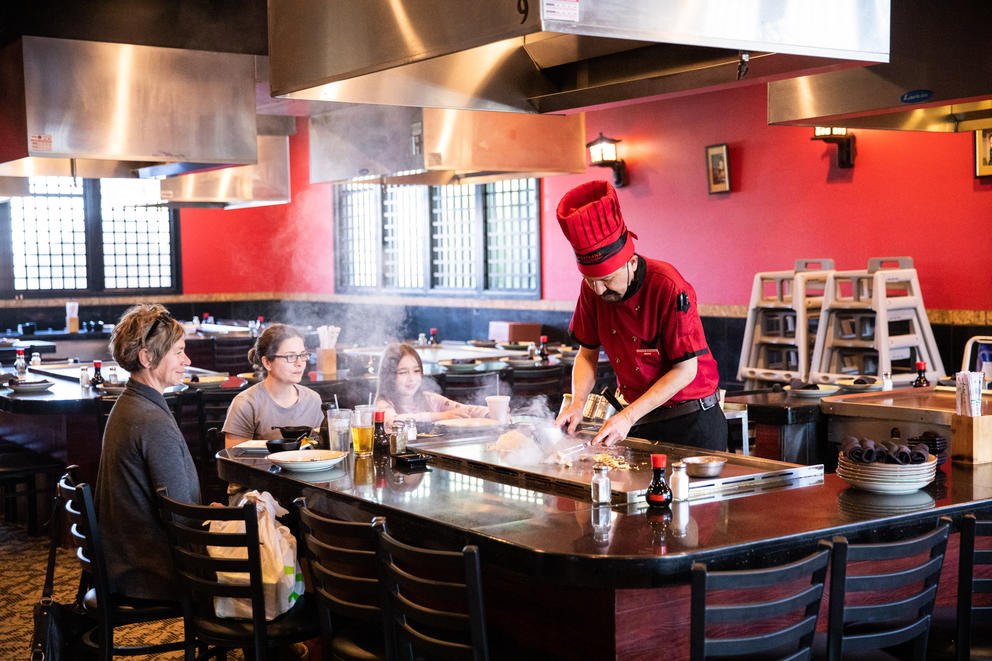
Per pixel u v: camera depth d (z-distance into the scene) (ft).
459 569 6.96
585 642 7.41
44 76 15.70
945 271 20.48
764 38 8.33
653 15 7.86
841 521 7.70
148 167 21.85
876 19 8.90
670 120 25.93
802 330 20.31
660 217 26.45
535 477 9.29
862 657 7.83
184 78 16.88
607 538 7.22
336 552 8.05
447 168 19.99
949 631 8.45
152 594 9.67
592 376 11.97
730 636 7.61
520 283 31.14
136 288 39.34
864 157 21.76
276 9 10.77
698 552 6.83
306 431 11.71
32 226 36.99
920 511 8.06
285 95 10.79
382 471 10.09
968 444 10.14
